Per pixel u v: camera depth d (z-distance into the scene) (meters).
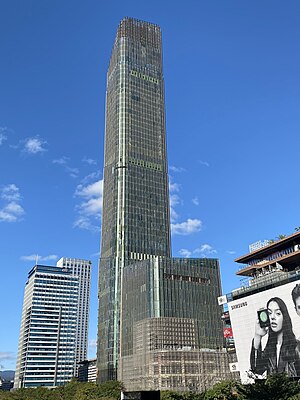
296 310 120.12
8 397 154.38
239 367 136.38
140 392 38.75
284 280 126.88
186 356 194.75
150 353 196.88
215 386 147.25
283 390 86.94
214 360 198.25
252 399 89.88
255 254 174.62
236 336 139.88
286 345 120.50
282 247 164.38
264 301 131.50
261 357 128.25
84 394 177.38
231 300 150.38
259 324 131.50
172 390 169.88
